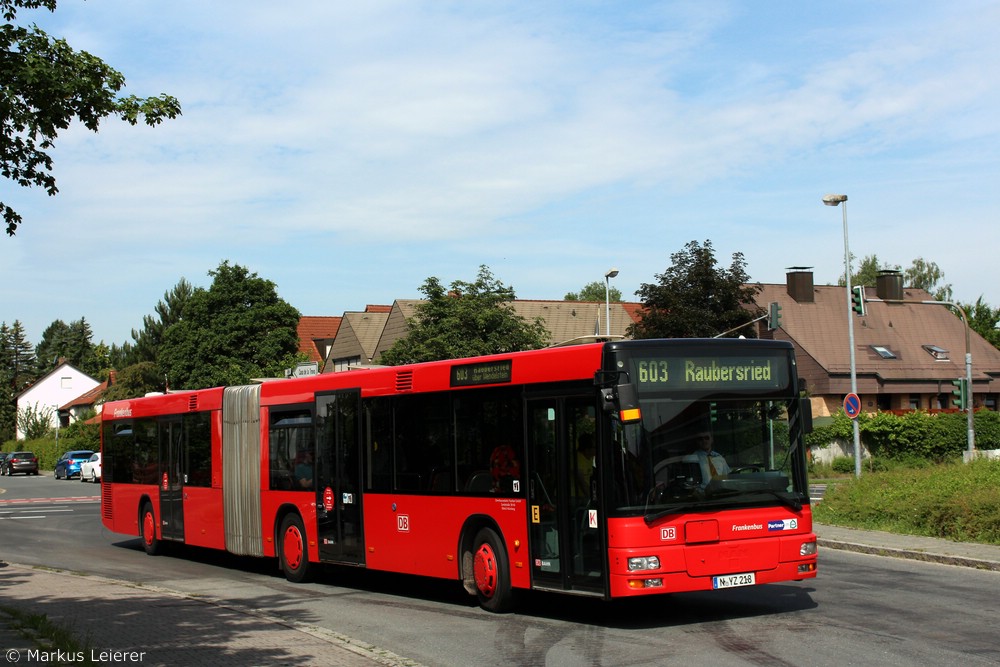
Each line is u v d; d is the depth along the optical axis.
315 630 10.52
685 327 42.94
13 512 34.81
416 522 13.27
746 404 10.99
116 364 123.19
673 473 10.48
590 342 12.06
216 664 8.72
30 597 13.33
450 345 38.44
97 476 59.12
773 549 10.76
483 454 12.24
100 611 11.95
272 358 61.12
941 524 17.95
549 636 10.37
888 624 10.37
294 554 15.82
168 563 19.28
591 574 10.59
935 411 47.16
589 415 10.78
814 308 57.78
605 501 10.38
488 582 12.07
